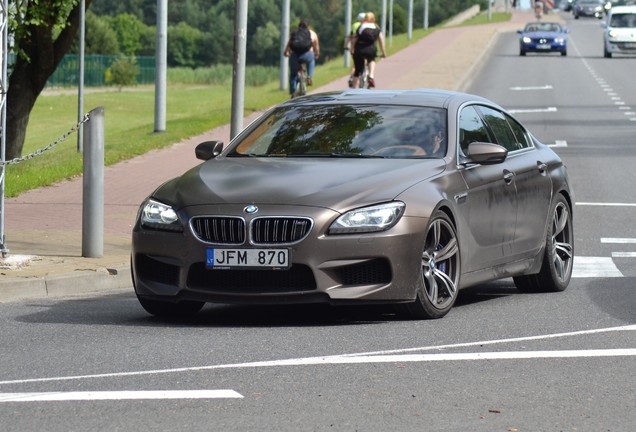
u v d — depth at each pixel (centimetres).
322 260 1149
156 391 877
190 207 1189
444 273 1234
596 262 1717
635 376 935
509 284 1534
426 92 1403
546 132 3962
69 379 923
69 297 1406
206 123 3950
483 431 769
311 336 1113
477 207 1291
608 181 2769
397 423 788
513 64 7550
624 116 4519
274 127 1359
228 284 1173
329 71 6862
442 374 939
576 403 845
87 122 1585
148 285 1211
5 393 876
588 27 12938
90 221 1588
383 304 1205
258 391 878
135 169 2833
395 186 1196
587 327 1163
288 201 1166
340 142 1305
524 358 1003
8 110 2864
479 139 1362
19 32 2692
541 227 1429
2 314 1262
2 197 1554
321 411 820
